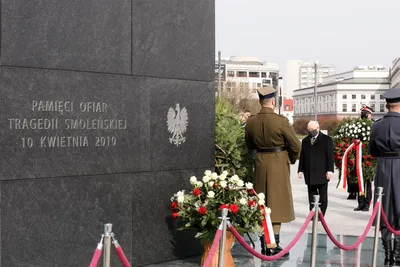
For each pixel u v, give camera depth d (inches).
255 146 330.0
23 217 247.1
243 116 386.3
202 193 294.7
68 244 263.3
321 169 438.6
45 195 254.7
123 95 285.7
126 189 287.9
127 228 289.0
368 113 556.7
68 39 262.8
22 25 247.1
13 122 243.9
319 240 380.8
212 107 331.6
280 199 322.0
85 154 269.7
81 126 268.1
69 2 263.1
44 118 254.2
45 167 254.4
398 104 318.3
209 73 329.4
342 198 633.0
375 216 301.0
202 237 289.1
